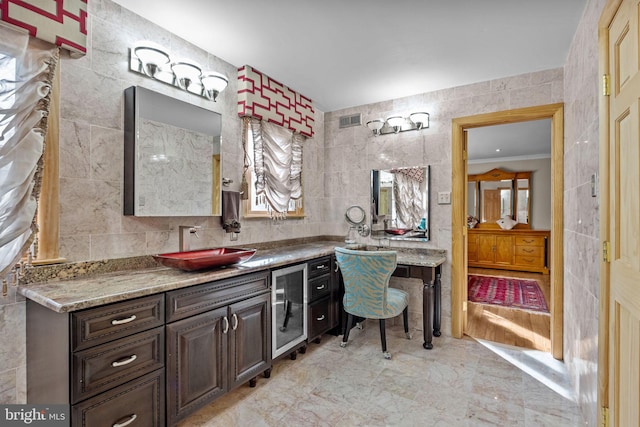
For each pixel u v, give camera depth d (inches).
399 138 125.6
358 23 76.3
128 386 53.6
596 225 60.7
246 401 74.4
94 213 66.7
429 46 87.0
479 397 76.1
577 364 75.8
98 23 67.2
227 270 72.9
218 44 86.8
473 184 261.6
